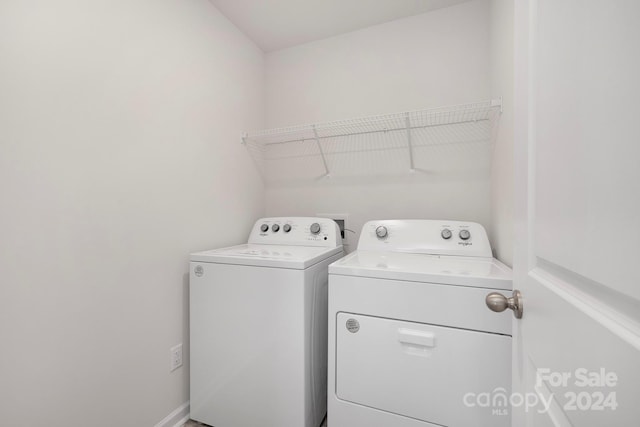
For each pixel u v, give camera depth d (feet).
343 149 6.75
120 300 3.88
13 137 2.87
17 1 2.89
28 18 2.97
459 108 5.26
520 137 2.18
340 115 6.74
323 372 4.66
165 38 4.58
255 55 7.08
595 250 1.22
